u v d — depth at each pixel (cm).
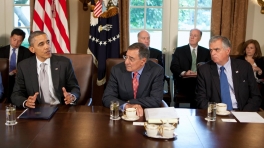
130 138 175
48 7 377
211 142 171
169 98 390
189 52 414
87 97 296
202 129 190
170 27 452
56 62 273
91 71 300
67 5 439
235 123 202
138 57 243
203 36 454
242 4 426
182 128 192
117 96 260
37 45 258
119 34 399
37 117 205
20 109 229
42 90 269
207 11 449
